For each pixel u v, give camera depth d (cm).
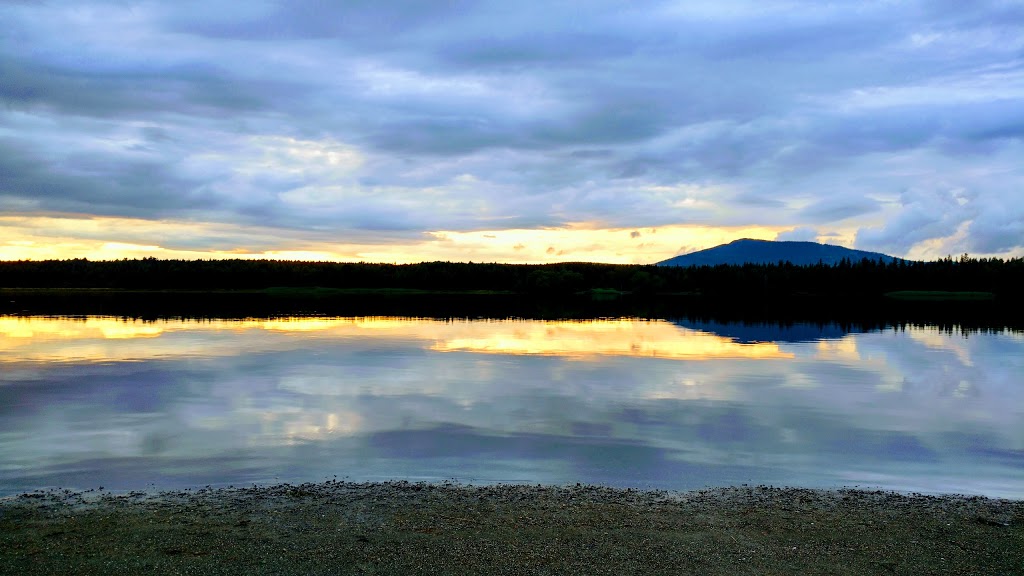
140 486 1227
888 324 6194
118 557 891
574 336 4803
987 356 3597
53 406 2025
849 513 1088
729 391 2400
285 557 897
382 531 990
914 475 1364
